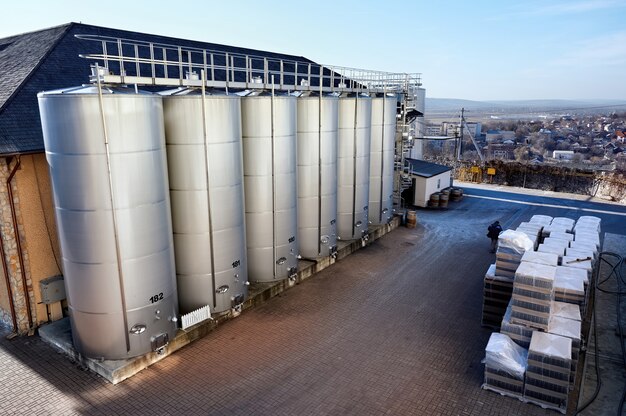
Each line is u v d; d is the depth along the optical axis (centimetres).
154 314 1195
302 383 1149
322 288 1739
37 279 1364
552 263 1227
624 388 1138
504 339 1152
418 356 1276
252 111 1525
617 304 1616
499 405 1070
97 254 1094
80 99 1012
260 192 1588
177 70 1997
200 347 1312
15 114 1305
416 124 4053
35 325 1374
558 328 1141
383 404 1073
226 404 1070
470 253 2167
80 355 1202
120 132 1062
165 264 1210
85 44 1755
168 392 1109
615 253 2170
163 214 1189
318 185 1853
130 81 1177
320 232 1909
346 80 3138
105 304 1124
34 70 1479
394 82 2650
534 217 2066
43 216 1355
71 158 1042
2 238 1292
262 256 1644
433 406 1066
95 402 1070
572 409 1056
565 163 5344
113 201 1077
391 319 1495
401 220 2647
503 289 1383
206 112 1283
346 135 2047
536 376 1055
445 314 1532
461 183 4278
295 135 1655
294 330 1416
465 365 1234
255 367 1216
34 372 1180
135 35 2028
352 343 1342
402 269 1947
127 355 1169
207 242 1358
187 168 1291
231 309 1471
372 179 2336
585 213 3064
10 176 1260
